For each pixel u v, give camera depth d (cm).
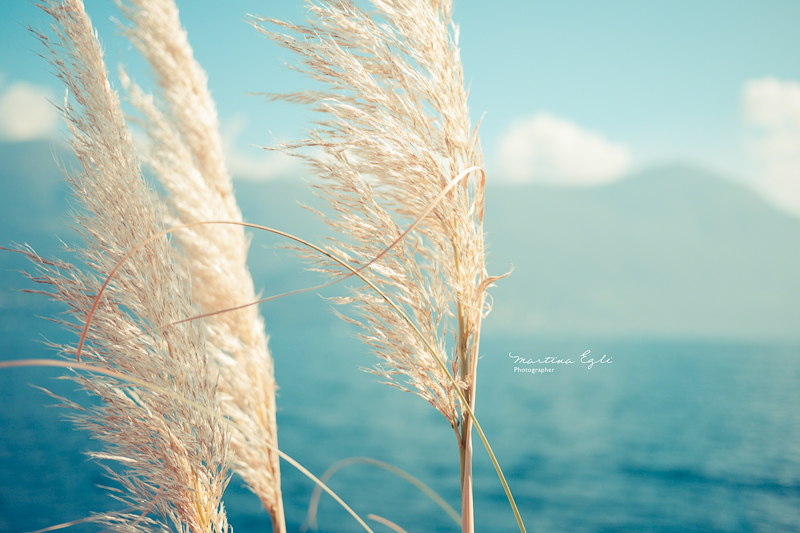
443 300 123
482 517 1942
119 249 115
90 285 114
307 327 18612
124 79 189
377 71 125
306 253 123
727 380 6300
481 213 126
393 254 122
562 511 2044
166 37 194
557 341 14600
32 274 109
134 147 125
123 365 113
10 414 3684
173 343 117
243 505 1825
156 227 121
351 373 7200
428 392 120
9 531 1517
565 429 3866
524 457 3052
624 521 1948
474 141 126
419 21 123
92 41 118
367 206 120
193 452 113
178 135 194
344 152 119
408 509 1986
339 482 2397
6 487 2058
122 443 113
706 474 2683
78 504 1823
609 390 5847
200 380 118
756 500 2236
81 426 112
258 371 174
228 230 186
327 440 3434
